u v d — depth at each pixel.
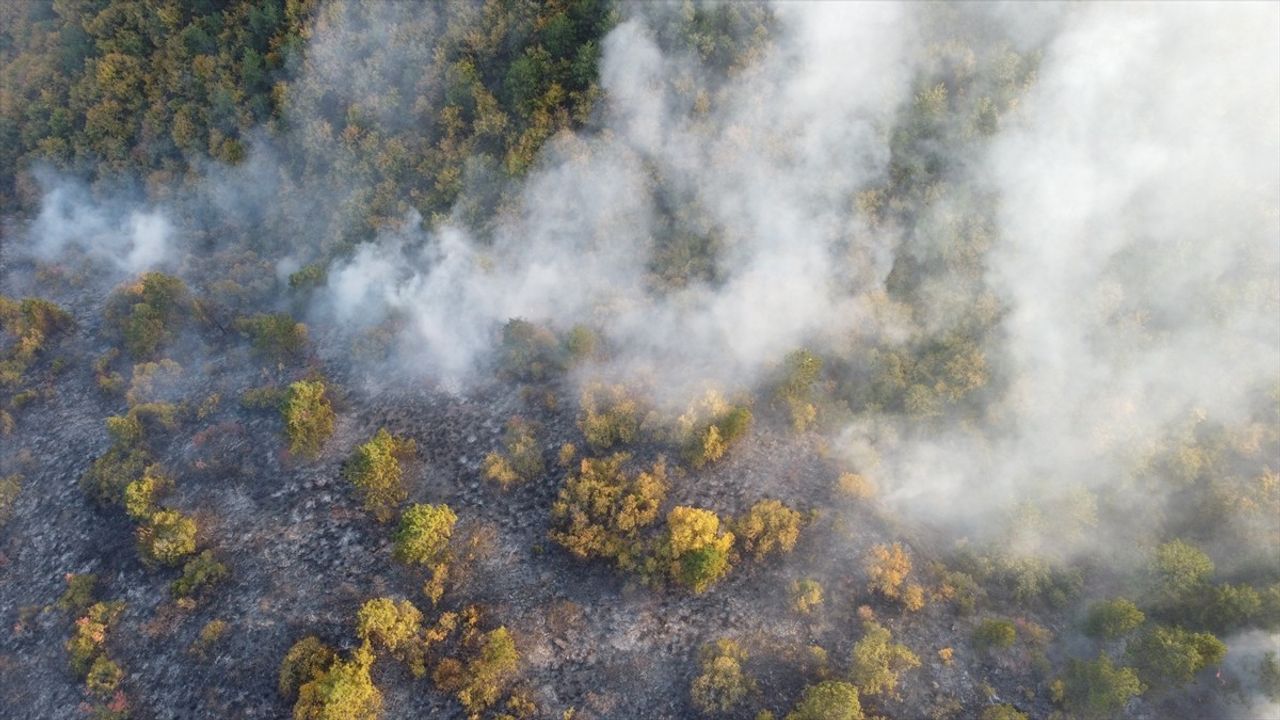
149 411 67.31
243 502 61.75
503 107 74.38
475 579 55.38
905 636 50.41
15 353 73.69
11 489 64.69
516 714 48.53
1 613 58.91
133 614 56.12
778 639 50.72
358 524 59.56
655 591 53.41
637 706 48.78
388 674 50.69
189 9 87.75
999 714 44.94
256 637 53.47
